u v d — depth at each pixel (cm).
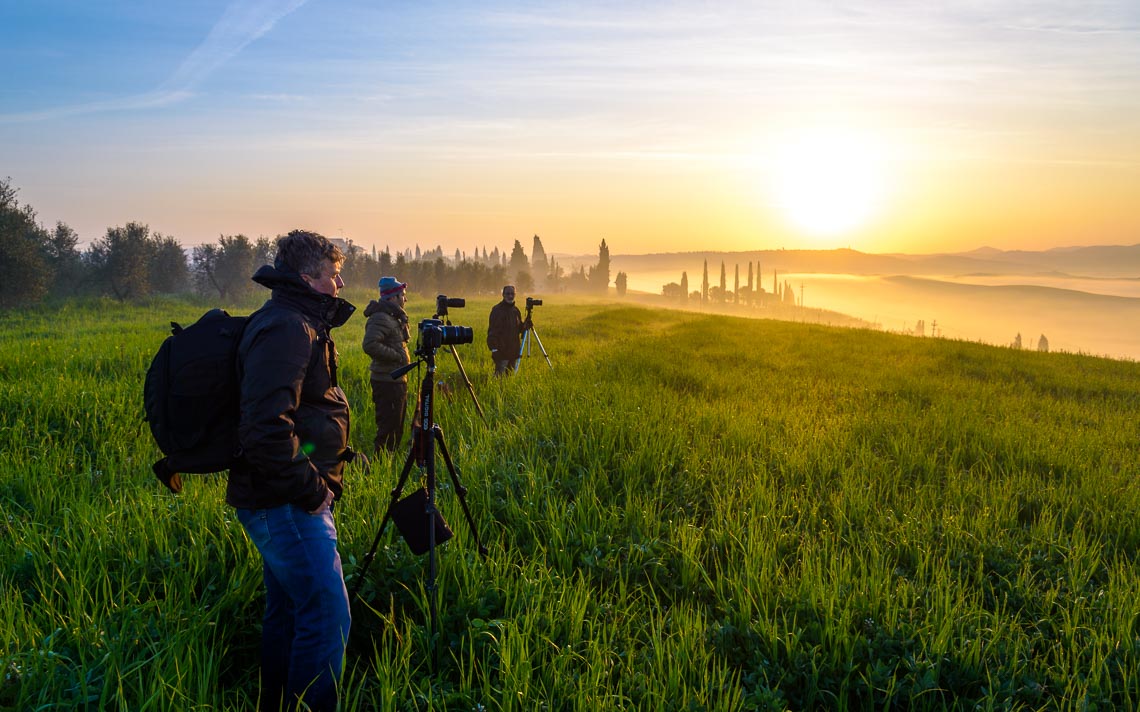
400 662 336
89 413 758
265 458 258
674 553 485
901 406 1038
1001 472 727
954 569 485
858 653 369
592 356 1566
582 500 552
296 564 282
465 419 843
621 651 365
